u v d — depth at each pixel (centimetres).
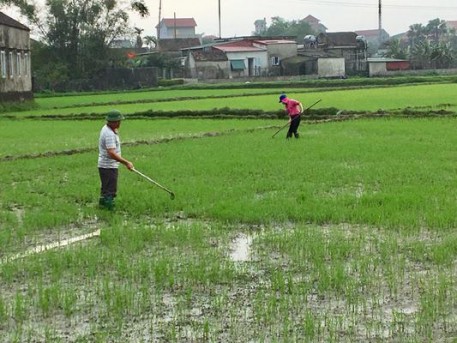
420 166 1798
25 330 767
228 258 1028
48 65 7938
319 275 927
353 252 1034
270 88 6912
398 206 1311
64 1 8150
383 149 2141
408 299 845
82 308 828
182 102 5028
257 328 761
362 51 10106
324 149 2172
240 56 9162
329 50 9975
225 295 860
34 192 1599
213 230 1188
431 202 1346
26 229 1230
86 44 8162
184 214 1329
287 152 2130
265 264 992
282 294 865
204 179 1677
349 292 858
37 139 2817
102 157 1362
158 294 872
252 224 1243
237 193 1484
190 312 811
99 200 1394
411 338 730
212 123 3394
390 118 3256
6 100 5109
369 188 1531
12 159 2180
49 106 5234
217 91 6569
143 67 8569
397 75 8988
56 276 947
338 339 729
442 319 777
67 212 1355
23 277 957
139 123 3506
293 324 770
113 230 1183
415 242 1077
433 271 947
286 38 9900
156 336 746
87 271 969
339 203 1355
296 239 1105
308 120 3325
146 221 1281
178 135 2811
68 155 2266
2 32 5084
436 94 4922
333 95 5194
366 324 767
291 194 1472
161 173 1783
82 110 4603
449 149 2125
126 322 784
